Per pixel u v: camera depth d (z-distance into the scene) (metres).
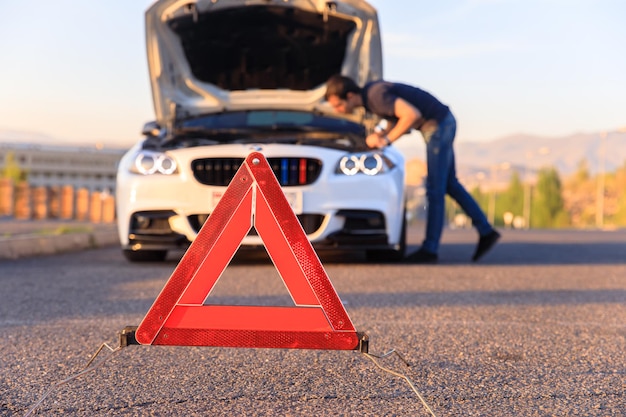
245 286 5.41
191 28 7.17
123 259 7.86
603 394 2.65
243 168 2.32
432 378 2.84
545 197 98.00
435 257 7.22
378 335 3.63
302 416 2.35
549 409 2.46
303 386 2.71
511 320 4.11
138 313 4.24
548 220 97.56
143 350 3.29
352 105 6.63
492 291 5.30
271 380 2.79
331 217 6.43
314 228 6.49
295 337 2.31
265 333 2.31
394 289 5.31
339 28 7.16
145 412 2.38
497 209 111.62
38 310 4.35
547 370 2.99
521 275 6.38
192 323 2.31
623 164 122.19
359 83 7.48
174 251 8.99
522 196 108.69
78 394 2.59
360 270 6.55
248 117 7.59
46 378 2.81
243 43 7.32
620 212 94.69
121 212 6.75
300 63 7.52
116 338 3.53
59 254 8.78
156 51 7.36
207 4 6.92
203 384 2.73
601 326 3.97
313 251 2.30
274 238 2.31
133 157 6.84
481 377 2.86
